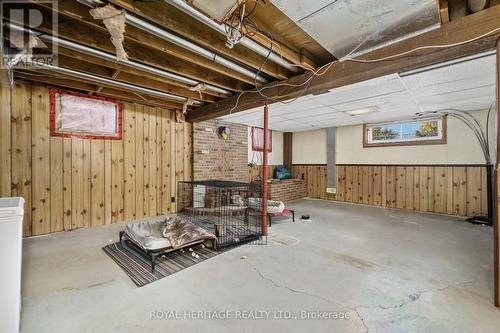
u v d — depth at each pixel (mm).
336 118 5477
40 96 3527
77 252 2918
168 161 5000
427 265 2580
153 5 1891
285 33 2309
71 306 1865
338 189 6727
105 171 4164
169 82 3375
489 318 1718
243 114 5055
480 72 2785
